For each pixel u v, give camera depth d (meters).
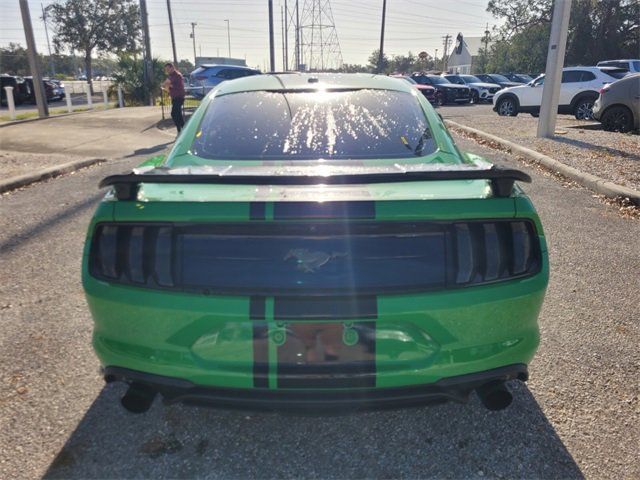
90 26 49.66
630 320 3.38
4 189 6.73
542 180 7.21
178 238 1.91
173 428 2.40
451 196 1.94
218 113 2.87
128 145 11.12
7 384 2.67
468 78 27.92
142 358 1.99
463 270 1.91
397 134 2.71
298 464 2.19
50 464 2.16
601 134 11.30
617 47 41.50
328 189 2.00
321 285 1.86
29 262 4.34
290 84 3.17
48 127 13.97
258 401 1.95
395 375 1.93
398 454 2.24
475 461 2.20
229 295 1.87
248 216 1.84
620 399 2.59
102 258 1.99
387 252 1.88
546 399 2.59
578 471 2.14
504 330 1.99
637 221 5.46
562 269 4.21
